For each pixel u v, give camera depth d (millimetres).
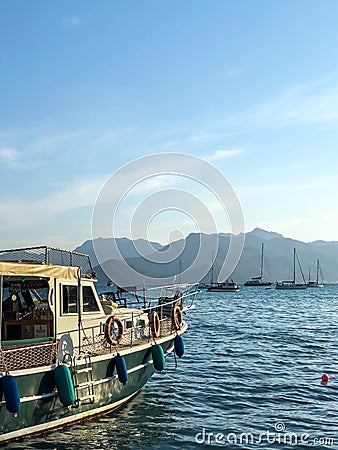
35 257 13500
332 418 14820
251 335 33438
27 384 11766
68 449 11945
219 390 17875
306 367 22188
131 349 14391
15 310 13102
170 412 15125
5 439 11781
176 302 17844
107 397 13906
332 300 86875
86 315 13797
